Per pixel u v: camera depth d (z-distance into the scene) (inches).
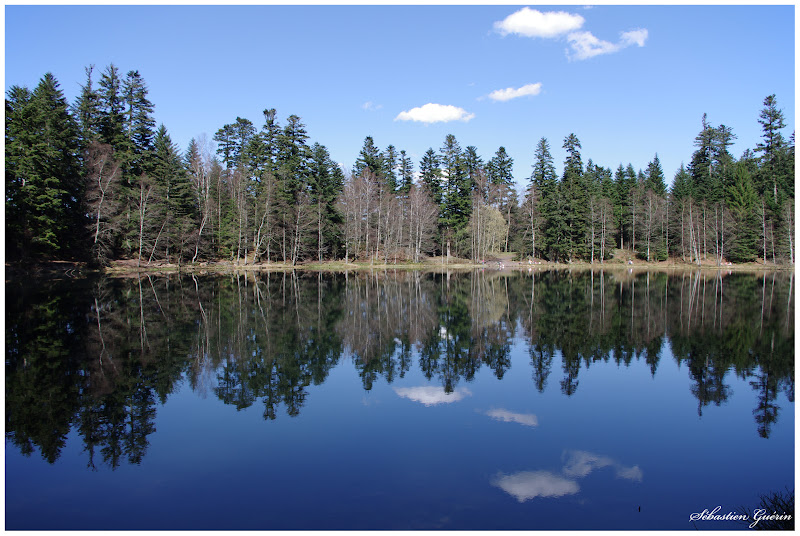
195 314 735.1
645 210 2608.3
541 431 309.9
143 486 239.6
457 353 514.9
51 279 1237.1
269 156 2316.7
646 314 777.6
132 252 1750.7
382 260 2406.5
